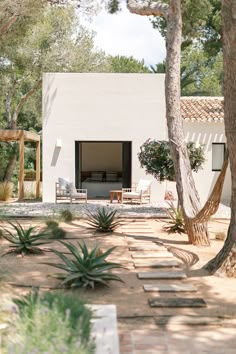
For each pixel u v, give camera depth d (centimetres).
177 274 788
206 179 2064
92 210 1650
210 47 2206
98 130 1991
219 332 547
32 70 2583
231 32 722
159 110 1989
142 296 679
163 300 649
